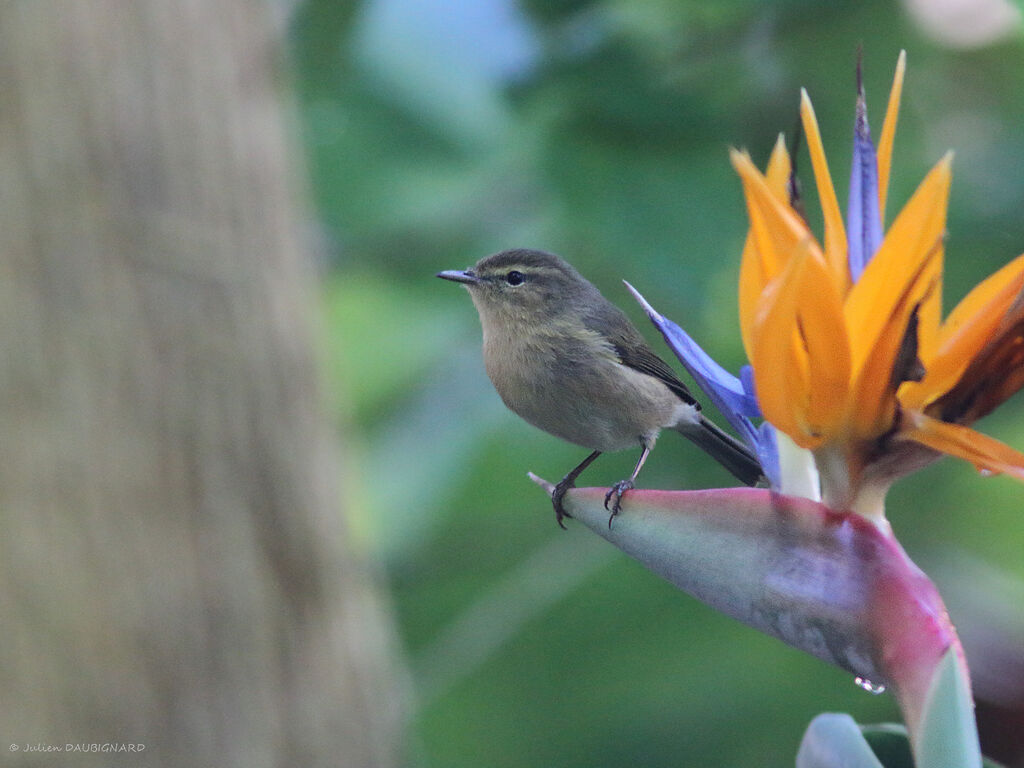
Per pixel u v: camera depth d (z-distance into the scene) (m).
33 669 7.37
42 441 7.36
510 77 10.81
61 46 7.41
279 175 8.31
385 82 10.79
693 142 10.76
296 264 8.39
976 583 11.80
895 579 4.79
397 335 12.51
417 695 11.01
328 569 8.33
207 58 7.85
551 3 10.84
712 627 10.95
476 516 12.26
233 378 7.91
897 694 4.68
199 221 7.80
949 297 12.11
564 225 11.02
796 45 11.47
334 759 8.21
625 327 11.00
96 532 7.45
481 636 11.15
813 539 4.99
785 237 4.49
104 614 7.46
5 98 7.34
